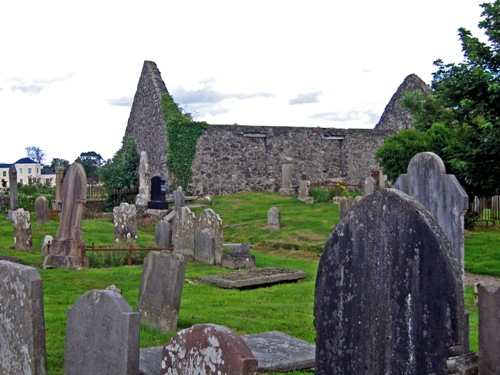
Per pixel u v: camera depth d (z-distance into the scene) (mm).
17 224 16953
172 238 17109
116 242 18156
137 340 5664
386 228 5164
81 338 6082
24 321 6348
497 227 20266
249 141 34438
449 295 4730
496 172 16500
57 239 14812
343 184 33375
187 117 32781
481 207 21094
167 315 8656
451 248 4844
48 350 7531
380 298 5199
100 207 32125
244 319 9516
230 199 30688
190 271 14383
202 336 4883
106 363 5785
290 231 21109
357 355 5383
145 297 9000
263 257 17203
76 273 13438
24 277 6332
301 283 13234
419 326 4922
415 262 4953
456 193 9492
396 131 38062
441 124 23078
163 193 27641
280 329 9016
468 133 16656
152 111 34219
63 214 14875
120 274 13375
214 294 11609
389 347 5125
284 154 35281
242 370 4559
